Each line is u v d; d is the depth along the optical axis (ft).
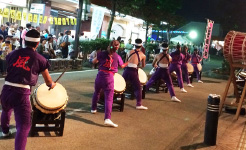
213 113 19.03
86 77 41.55
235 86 29.73
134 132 19.95
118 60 20.81
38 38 13.20
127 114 24.26
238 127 24.56
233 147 19.06
